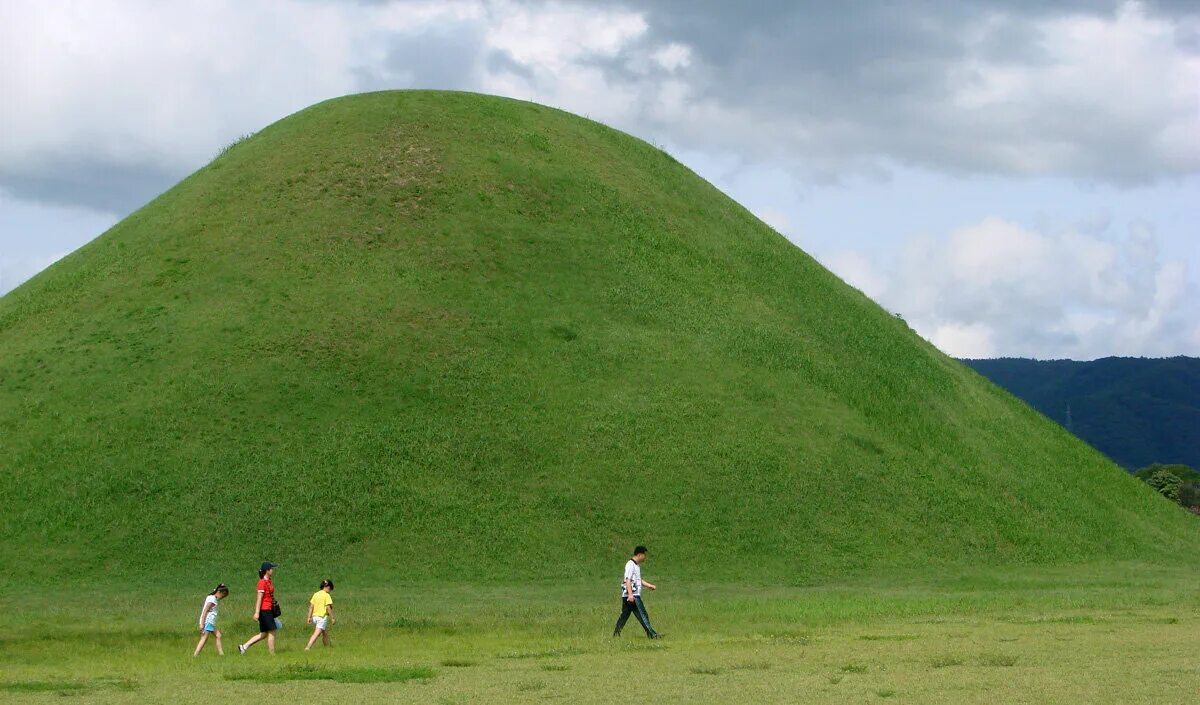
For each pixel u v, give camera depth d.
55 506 41.25
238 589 37.50
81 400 46.59
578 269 57.28
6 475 42.72
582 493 44.56
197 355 48.66
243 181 61.62
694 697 16.75
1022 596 36.62
